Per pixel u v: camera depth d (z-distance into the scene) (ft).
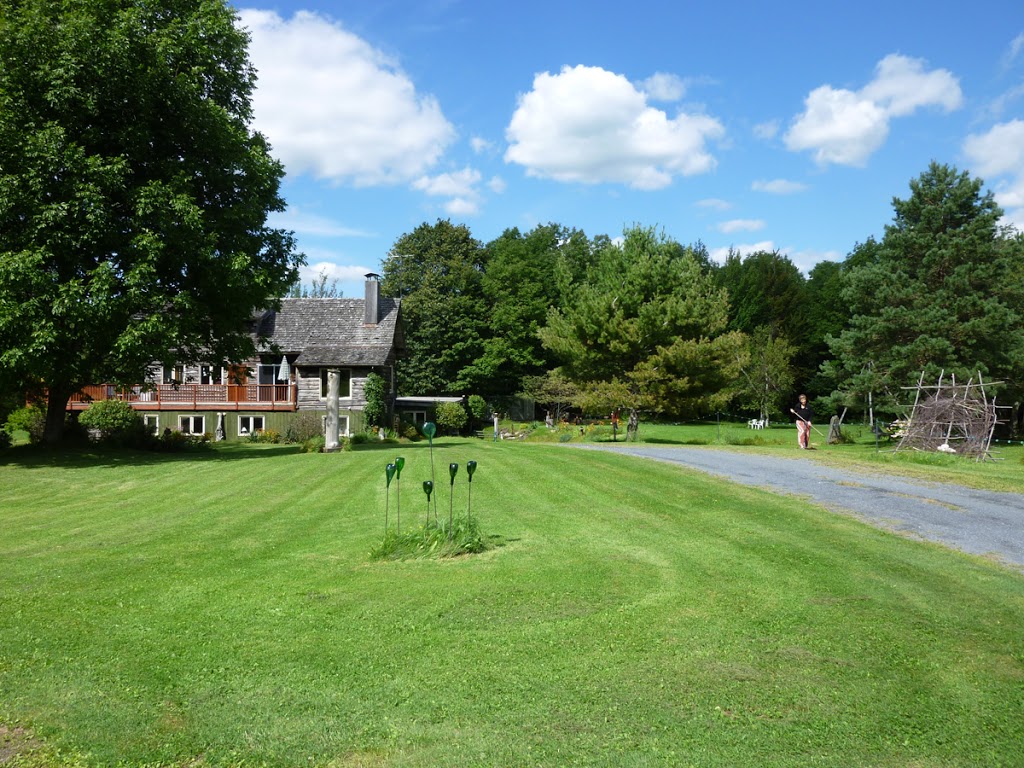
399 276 214.90
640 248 127.85
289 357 130.82
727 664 17.19
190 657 18.20
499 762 13.29
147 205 65.87
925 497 40.37
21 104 63.36
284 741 14.25
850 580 23.59
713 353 99.81
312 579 24.98
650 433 137.69
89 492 50.31
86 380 79.15
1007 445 95.61
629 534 31.27
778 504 37.86
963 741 13.64
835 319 204.23
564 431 131.95
